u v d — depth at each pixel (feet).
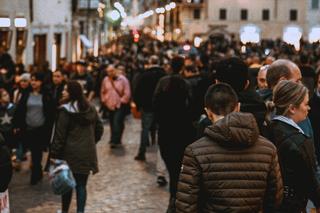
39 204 44.91
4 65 72.18
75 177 39.22
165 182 51.47
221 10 376.48
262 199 21.53
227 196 20.98
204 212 21.50
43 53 125.18
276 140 23.67
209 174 21.06
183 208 21.27
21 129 51.31
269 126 24.30
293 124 23.94
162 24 371.97
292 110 24.06
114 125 70.38
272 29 375.45
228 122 21.01
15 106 52.80
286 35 84.84
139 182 52.60
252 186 21.09
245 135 20.85
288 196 23.52
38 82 51.29
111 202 45.96
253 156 21.21
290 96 23.97
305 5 371.35
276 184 21.66
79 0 179.42
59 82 55.01
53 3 130.41
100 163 60.80
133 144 73.46
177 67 42.29
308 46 192.85
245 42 149.18
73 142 38.93
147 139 62.49
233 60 26.48
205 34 375.45
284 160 23.40
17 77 65.77
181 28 376.27
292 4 372.79
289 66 27.66
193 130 40.34
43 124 51.31
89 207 44.50
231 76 26.04
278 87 24.30
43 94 51.47
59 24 136.67
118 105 70.54
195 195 21.18
